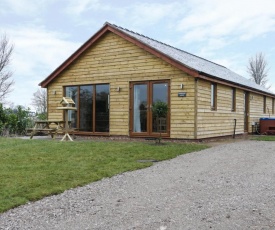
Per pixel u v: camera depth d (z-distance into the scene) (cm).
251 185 512
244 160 743
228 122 1373
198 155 812
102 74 1325
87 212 392
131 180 550
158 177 571
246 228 337
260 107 1831
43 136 1490
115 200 439
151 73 1201
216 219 363
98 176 564
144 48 1193
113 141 1133
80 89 1395
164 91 1176
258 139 1293
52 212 392
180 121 1133
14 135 1614
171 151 852
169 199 441
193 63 1278
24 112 1780
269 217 367
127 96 1258
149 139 1198
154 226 345
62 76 1444
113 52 1298
